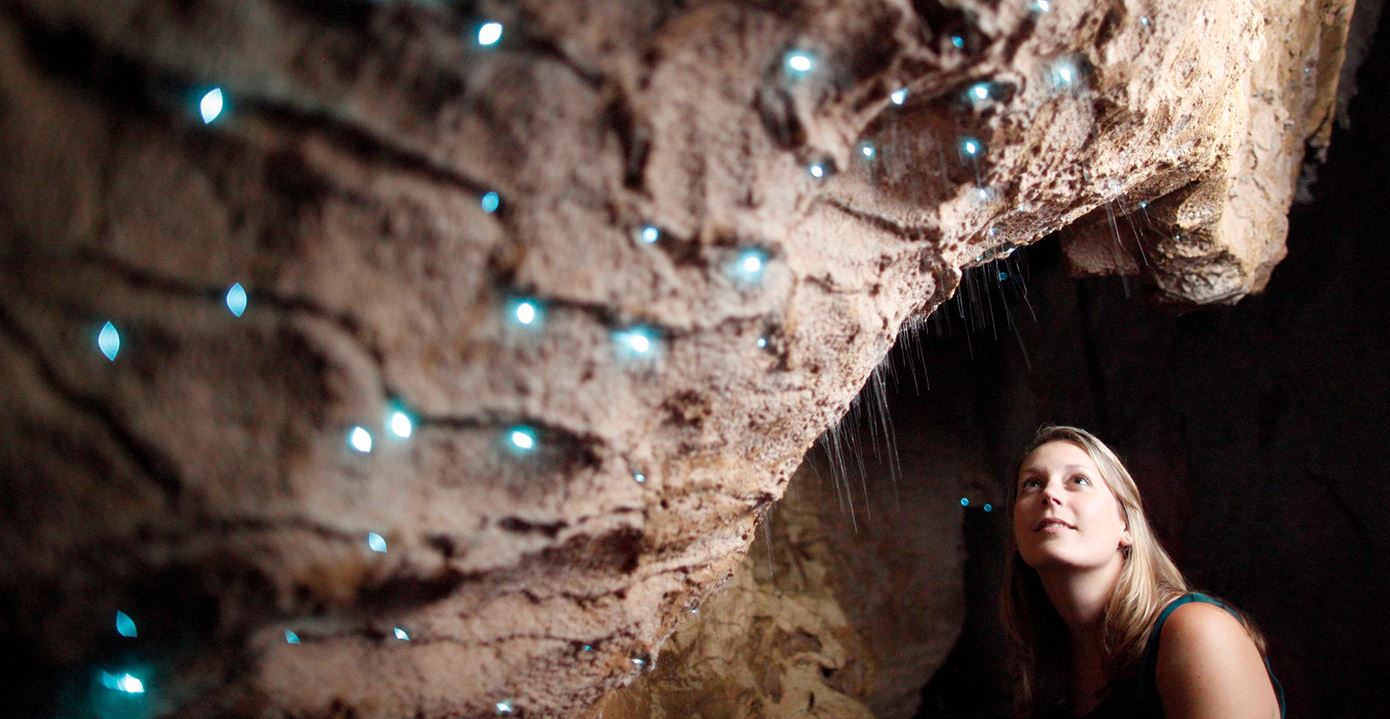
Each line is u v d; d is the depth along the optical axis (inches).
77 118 39.4
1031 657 98.4
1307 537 181.6
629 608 66.9
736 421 65.4
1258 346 191.2
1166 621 79.1
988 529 249.9
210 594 45.7
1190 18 67.9
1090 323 230.4
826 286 64.0
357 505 48.6
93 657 45.0
